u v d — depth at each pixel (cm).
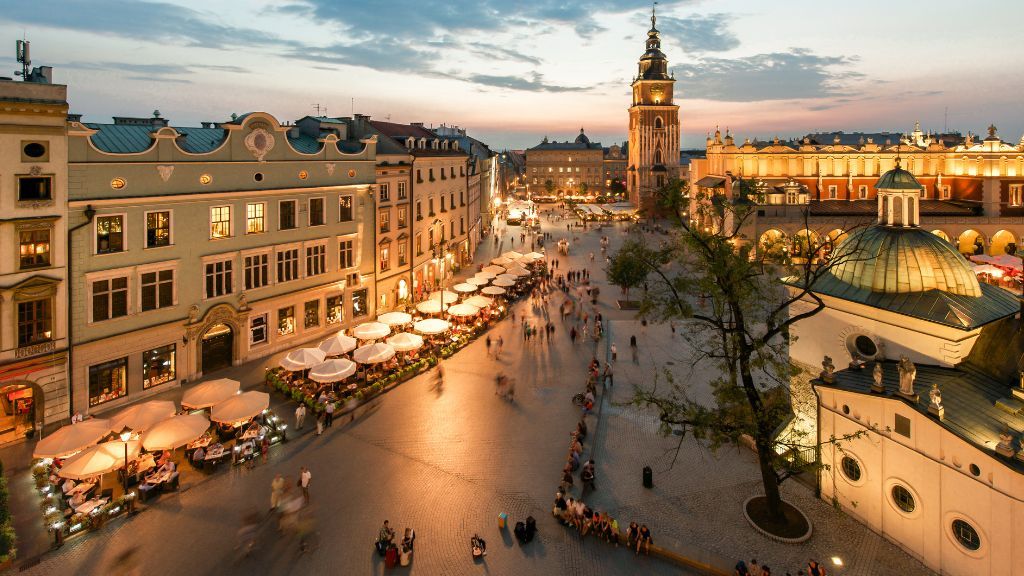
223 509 2245
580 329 4850
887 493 2058
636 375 3788
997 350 2058
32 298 2702
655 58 13862
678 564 2000
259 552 2002
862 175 8769
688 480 2520
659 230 11288
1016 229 7481
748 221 7119
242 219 3641
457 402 3300
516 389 3509
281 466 2577
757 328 4497
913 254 2286
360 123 5441
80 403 2917
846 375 2275
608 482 2506
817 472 2364
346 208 4434
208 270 3481
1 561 1836
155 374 3266
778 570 1944
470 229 8388
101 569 1895
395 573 1919
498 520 2197
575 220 14075
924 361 2177
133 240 3086
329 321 4369
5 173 2572
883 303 2280
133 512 2205
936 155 8531
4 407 2759
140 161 3075
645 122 13938
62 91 2719
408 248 5397
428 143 6581
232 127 3494
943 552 1869
